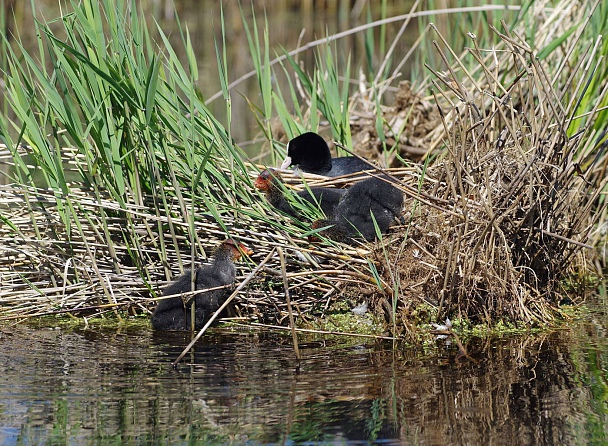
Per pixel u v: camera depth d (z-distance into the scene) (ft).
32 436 20.90
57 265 33.55
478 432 21.18
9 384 24.32
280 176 34.32
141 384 24.39
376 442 20.66
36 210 34.68
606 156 38.29
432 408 22.65
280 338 29.43
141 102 30.86
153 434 21.06
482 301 31.01
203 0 106.83
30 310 32.68
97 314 32.53
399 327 30.17
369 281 30.81
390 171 34.88
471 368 26.08
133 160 32.01
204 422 21.75
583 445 20.45
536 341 29.12
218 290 30.55
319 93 50.62
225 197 33.27
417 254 31.22
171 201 33.22
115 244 33.27
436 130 47.26
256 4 102.89
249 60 87.76
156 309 30.91
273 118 56.29
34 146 33.24
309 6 101.55
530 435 21.04
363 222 32.30
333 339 29.35
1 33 32.19
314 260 30.83
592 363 26.55
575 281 38.45
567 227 34.60
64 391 23.77
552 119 34.99
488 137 34.30
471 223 30.48
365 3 101.24
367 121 49.21
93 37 30.91
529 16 50.08
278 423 21.70
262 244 31.71
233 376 25.09
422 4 78.28
